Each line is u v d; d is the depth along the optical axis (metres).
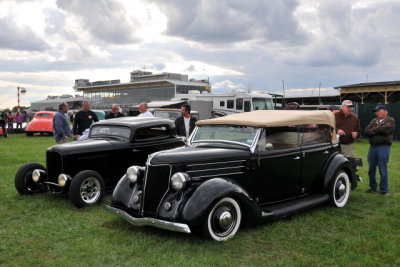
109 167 6.82
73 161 6.35
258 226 5.09
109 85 59.78
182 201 4.39
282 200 5.61
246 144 5.18
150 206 4.67
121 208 4.95
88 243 4.47
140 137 7.24
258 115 5.72
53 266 3.82
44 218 5.53
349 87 33.81
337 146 6.54
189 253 4.15
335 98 44.44
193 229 4.48
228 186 4.47
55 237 4.68
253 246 4.41
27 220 5.42
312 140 6.00
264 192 5.29
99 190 6.32
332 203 6.09
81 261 3.96
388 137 6.91
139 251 4.21
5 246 4.35
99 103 65.62
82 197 6.11
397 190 7.44
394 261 3.97
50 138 20.89
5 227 5.10
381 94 32.31
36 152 13.48
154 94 53.97
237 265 3.86
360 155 13.09
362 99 33.78
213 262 3.87
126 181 5.23
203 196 4.33
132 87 57.38
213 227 4.45
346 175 6.38
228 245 4.40
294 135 5.66
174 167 4.55
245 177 5.04
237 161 4.96
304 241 4.58
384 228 5.00
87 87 66.56
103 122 7.58
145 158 7.29
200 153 4.79
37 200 6.48
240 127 5.34
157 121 7.56
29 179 6.91
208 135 5.65
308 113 5.99
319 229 5.04
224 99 24.41
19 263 3.90
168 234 4.77
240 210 4.71
